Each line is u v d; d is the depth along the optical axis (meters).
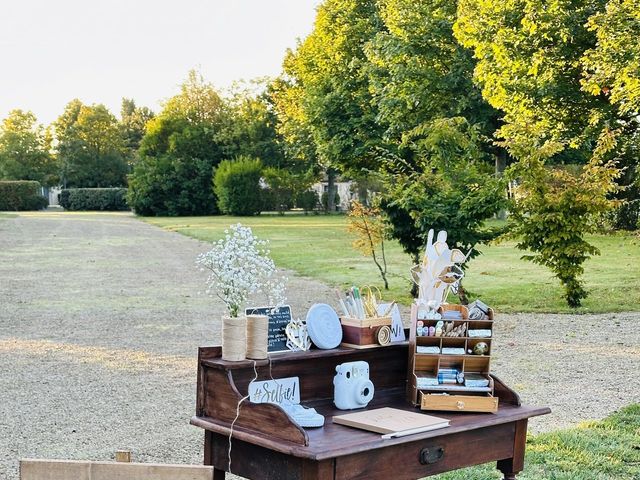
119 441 6.39
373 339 4.18
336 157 41.50
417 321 4.15
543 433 6.57
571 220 14.63
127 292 17.25
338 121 40.50
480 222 14.31
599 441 6.30
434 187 14.44
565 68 21.70
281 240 32.47
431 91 33.44
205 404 3.72
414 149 16.44
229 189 62.19
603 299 15.70
